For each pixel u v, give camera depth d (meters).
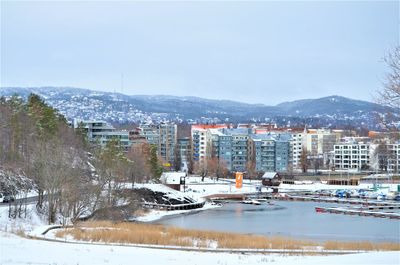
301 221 159.00
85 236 83.75
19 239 71.12
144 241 82.69
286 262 50.81
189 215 176.12
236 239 91.25
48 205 130.12
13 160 161.38
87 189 128.75
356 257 50.19
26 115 178.00
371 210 191.50
